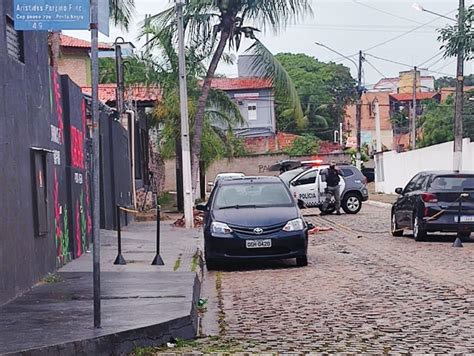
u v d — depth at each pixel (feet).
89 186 57.77
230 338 28.55
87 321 27.43
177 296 33.32
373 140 245.65
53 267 41.98
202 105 92.53
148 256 51.57
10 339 24.09
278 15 88.69
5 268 31.40
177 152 111.96
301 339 27.99
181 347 26.94
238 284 42.88
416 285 40.09
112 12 72.74
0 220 30.81
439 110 198.29
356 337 28.17
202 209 52.90
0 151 31.19
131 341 25.82
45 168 40.19
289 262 51.98
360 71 164.35
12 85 33.83
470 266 47.09
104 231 71.31
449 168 123.75
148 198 120.16
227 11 88.48
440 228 61.31
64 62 132.87
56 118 45.16
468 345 26.71
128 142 98.48
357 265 49.19
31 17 25.22
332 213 100.94
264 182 53.42
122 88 91.20
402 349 26.16
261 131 208.03
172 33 89.92
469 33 82.28
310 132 230.48
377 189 165.07
